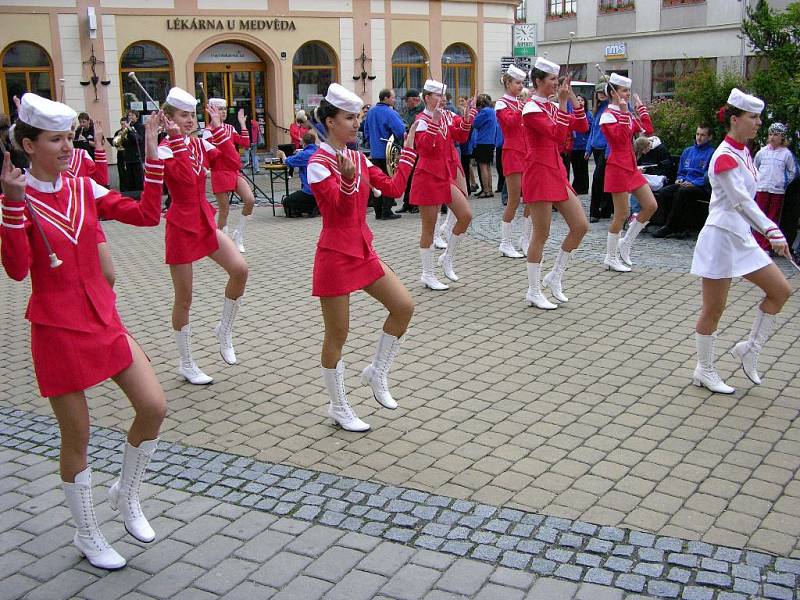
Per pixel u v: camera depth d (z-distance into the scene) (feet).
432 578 12.28
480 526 13.64
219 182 35.42
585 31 105.19
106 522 14.29
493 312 25.93
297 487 15.17
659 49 97.96
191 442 17.24
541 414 18.10
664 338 22.93
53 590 12.34
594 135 41.50
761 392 19.02
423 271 29.07
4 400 20.22
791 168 32.07
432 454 16.33
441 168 28.09
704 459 15.80
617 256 30.96
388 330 17.42
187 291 19.92
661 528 13.42
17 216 11.30
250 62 76.95
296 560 12.89
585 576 12.20
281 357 22.50
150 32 70.44
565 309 26.08
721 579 11.98
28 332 26.22
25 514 14.64
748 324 23.85
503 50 87.30
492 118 51.11
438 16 82.79
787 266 31.14
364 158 17.11
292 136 66.85
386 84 81.51
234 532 13.74
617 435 16.94
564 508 14.12
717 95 39.09
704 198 36.27
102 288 12.71
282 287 30.35
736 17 89.97
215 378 21.01
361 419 18.16
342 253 16.51
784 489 14.62
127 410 19.13
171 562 12.96
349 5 78.28
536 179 25.25
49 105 11.99
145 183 13.50
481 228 41.01
